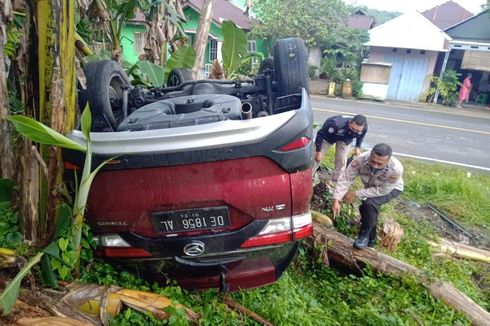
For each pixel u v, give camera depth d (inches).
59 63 82.9
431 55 756.0
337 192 149.6
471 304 125.6
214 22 659.4
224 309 98.8
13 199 96.7
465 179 259.4
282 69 117.4
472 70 793.6
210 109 94.5
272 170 85.0
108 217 87.2
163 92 139.9
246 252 91.0
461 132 479.5
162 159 81.2
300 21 798.5
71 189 89.7
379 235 166.1
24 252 87.4
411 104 734.5
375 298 127.0
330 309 120.9
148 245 88.7
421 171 298.5
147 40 239.8
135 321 85.0
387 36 757.9
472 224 213.6
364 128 191.6
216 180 83.9
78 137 84.4
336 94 776.9
